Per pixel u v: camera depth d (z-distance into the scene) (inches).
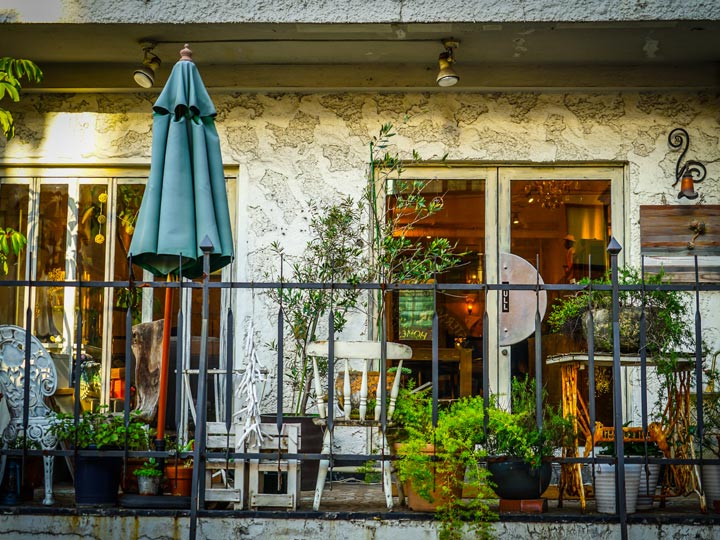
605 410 244.5
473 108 255.4
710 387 196.7
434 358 172.4
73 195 259.4
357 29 225.8
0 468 178.1
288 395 243.8
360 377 193.3
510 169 257.8
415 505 173.9
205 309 171.9
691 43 234.4
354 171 254.1
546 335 248.1
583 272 253.1
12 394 183.8
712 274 247.1
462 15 219.5
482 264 253.8
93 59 249.1
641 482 182.1
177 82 188.4
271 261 251.3
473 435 172.4
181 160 185.9
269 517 170.4
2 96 226.2
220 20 221.5
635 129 253.1
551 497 195.2
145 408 207.8
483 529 167.6
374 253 249.9
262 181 254.4
